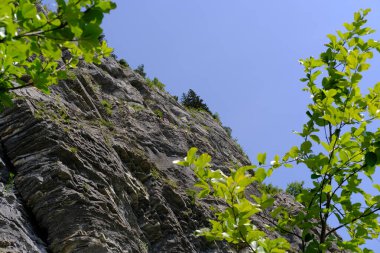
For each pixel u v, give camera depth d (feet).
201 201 54.44
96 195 38.65
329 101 13.60
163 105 80.18
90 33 8.81
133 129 62.08
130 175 48.08
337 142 12.73
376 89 13.83
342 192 13.38
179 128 74.23
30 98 44.37
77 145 42.55
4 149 39.27
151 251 41.91
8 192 34.76
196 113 94.89
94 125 53.16
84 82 62.18
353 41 15.44
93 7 8.82
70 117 47.67
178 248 43.39
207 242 47.06
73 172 38.86
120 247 36.24
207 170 11.50
